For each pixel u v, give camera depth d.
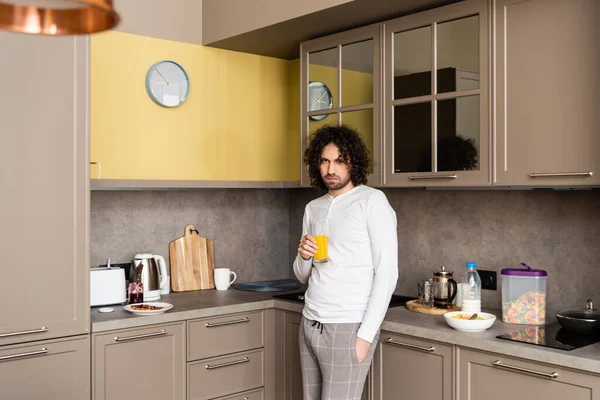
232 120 3.67
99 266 3.34
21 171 2.57
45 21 1.15
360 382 2.56
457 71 2.71
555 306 2.80
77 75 2.71
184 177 3.48
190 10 3.50
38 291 2.61
